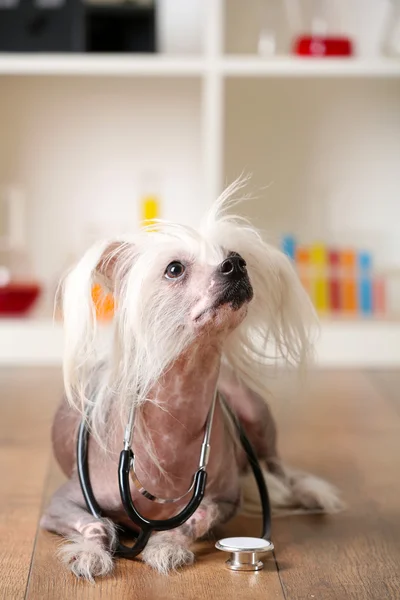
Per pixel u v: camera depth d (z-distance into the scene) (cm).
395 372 267
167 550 117
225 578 113
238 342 131
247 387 143
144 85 318
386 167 322
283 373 159
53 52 287
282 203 321
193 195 321
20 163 318
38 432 194
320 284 294
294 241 295
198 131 320
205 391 119
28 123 317
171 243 117
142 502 121
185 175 321
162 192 308
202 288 113
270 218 322
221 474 126
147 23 291
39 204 319
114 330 118
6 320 277
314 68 275
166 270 116
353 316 290
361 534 132
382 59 277
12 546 125
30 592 109
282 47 311
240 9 310
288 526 135
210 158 275
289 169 321
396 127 320
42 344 275
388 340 277
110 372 119
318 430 198
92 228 306
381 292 294
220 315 113
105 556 116
